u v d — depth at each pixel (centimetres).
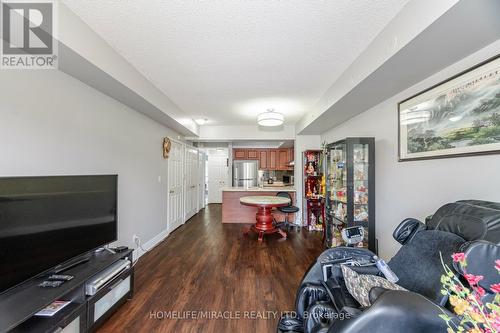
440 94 181
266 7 151
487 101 144
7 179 126
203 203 730
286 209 453
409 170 221
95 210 188
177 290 223
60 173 187
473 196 158
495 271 83
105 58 190
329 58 218
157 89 295
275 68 239
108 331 167
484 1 109
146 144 337
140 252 317
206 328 171
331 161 352
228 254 322
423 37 138
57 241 155
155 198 366
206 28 173
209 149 840
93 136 225
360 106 284
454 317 74
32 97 164
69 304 150
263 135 548
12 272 128
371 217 273
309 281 158
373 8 151
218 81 273
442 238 127
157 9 153
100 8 152
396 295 85
